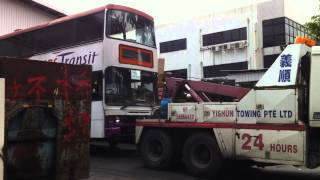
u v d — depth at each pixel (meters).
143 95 14.45
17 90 4.85
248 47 40.47
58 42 15.05
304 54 8.94
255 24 40.28
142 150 11.78
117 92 13.66
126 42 14.05
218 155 9.95
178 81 12.45
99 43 13.62
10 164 4.84
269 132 9.09
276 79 9.08
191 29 44.69
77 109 5.50
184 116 10.73
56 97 5.27
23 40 16.59
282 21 39.31
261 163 9.86
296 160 8.71
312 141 8.81
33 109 5.03
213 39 42.94
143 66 14.59
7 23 25.98
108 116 13.40
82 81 5.57
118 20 13.92
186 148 10.61
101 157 14.01
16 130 4.88
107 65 13.44
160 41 46.97
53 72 5.24
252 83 11.56
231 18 41.81
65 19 14.94
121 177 10.11
